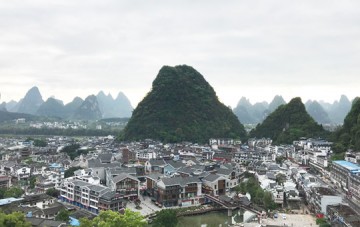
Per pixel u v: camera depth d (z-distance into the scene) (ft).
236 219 538.47
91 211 541.75
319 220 492.13
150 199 632.79
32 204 522.06
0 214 359.87
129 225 317.42
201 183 641.40
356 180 587.27
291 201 598.75
